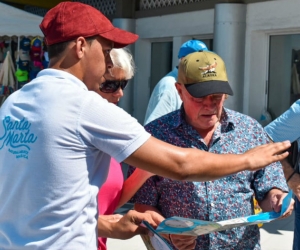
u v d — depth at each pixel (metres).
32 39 7.15
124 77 2.37
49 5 9.47
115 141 1.65
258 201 2.44
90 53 1.75
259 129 2.46
